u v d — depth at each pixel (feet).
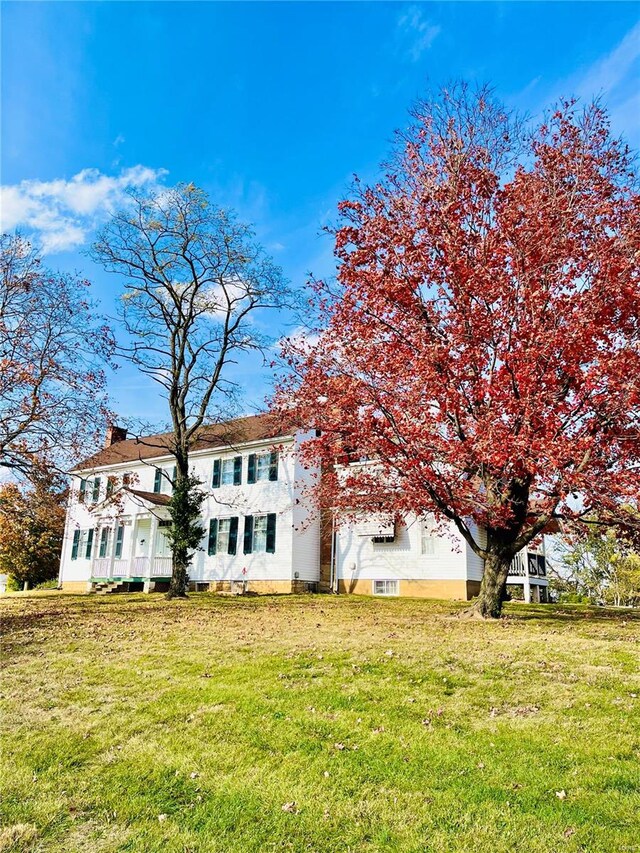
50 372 63.57
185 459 81.71
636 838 14.23
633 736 19.88
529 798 16.25
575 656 30.48
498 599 48.39
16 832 15.75
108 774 19.04
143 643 38.06
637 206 43.45
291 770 18.61
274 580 87.92
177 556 77.56
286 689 25.96
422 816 15.67
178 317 81.41
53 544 127.65
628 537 45.60
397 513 53.11
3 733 22.74
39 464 64.08
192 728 22.41
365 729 21.38
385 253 45.98
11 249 63.57
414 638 36.70
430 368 40.01
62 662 33.37
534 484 43.37
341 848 14.57
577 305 39.06
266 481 92.68
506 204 44.75
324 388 46.47
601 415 38.73
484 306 42.78
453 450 39.29
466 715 22.45
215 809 16.62
